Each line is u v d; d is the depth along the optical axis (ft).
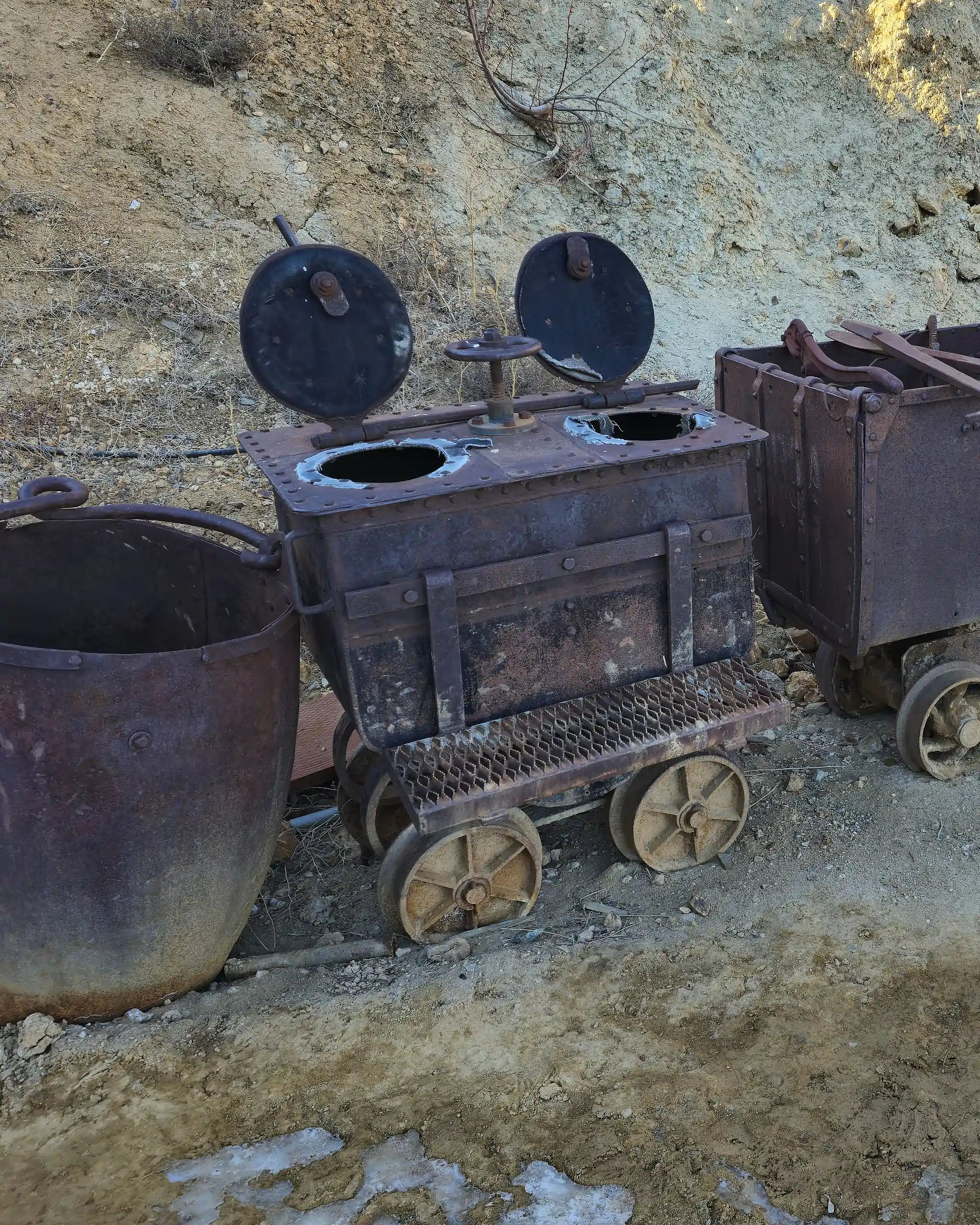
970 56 29.66
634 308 12.05
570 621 10.31
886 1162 8.29
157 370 19.20
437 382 20.48
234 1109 9.04
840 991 10.08
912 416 10.91
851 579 11.52
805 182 27.73
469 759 9.97
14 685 8.39
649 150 25.58
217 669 8.97
